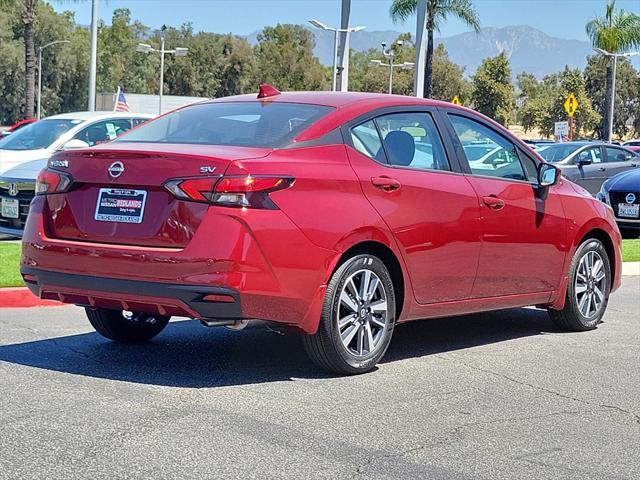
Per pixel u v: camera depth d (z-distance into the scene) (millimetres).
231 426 4762
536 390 5754
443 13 43969
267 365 6145
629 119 89812
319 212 5523
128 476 4008
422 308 6289
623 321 8336
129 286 5367
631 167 21703
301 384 5672
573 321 7668
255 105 6301
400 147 6230
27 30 47938
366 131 6074
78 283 5555
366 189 5832
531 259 7082
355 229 5668
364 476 4105
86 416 4855
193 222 5250
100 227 5555
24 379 5586
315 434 4688
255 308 5309
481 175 6734
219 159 5293
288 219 5375
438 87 87750
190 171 5297
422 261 6160
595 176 20922
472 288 6609
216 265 5176
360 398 5402
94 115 14109
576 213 7516
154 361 6172
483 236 6586
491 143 6996
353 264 5738
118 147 5723
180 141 5961
